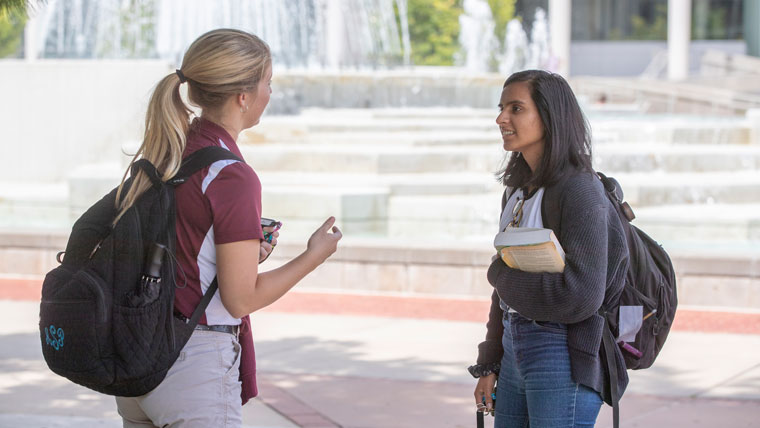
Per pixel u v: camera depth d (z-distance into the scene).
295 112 31.22
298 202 19.64
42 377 10.73
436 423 9.23
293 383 10.70
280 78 31.05
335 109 30.91
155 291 4.44
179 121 4.68
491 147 24.83
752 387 10.59
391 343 12.70
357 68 44.25
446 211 19.97
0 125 27.67
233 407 4.82
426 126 26.52
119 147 25.81
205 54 4.72
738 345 12.60
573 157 5.11
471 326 13.75
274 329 13.52
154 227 4.48
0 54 62.66
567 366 5.14
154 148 4.66
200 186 4.59
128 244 4.43
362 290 16.25
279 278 4.74
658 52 76.25
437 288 15.95
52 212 23.11
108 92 27.38
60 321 4.38
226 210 4.57
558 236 5.05
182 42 41.19
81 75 27.45
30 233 17.27
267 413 9.54
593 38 78.56
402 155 22.42
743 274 14.74
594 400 5.20
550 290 4.91
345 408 9.72
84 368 4.38
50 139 27.64
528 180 5.33
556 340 5.16
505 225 5.41
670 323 5.36
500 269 5.22
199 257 4.64
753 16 76.31
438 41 79.75
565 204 5.00
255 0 41.69
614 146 25.42
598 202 4.97
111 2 41.94
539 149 5.21
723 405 9.88
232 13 41.53
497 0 75.12
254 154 22.81
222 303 4.69
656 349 5.39
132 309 4.39
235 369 4.86
